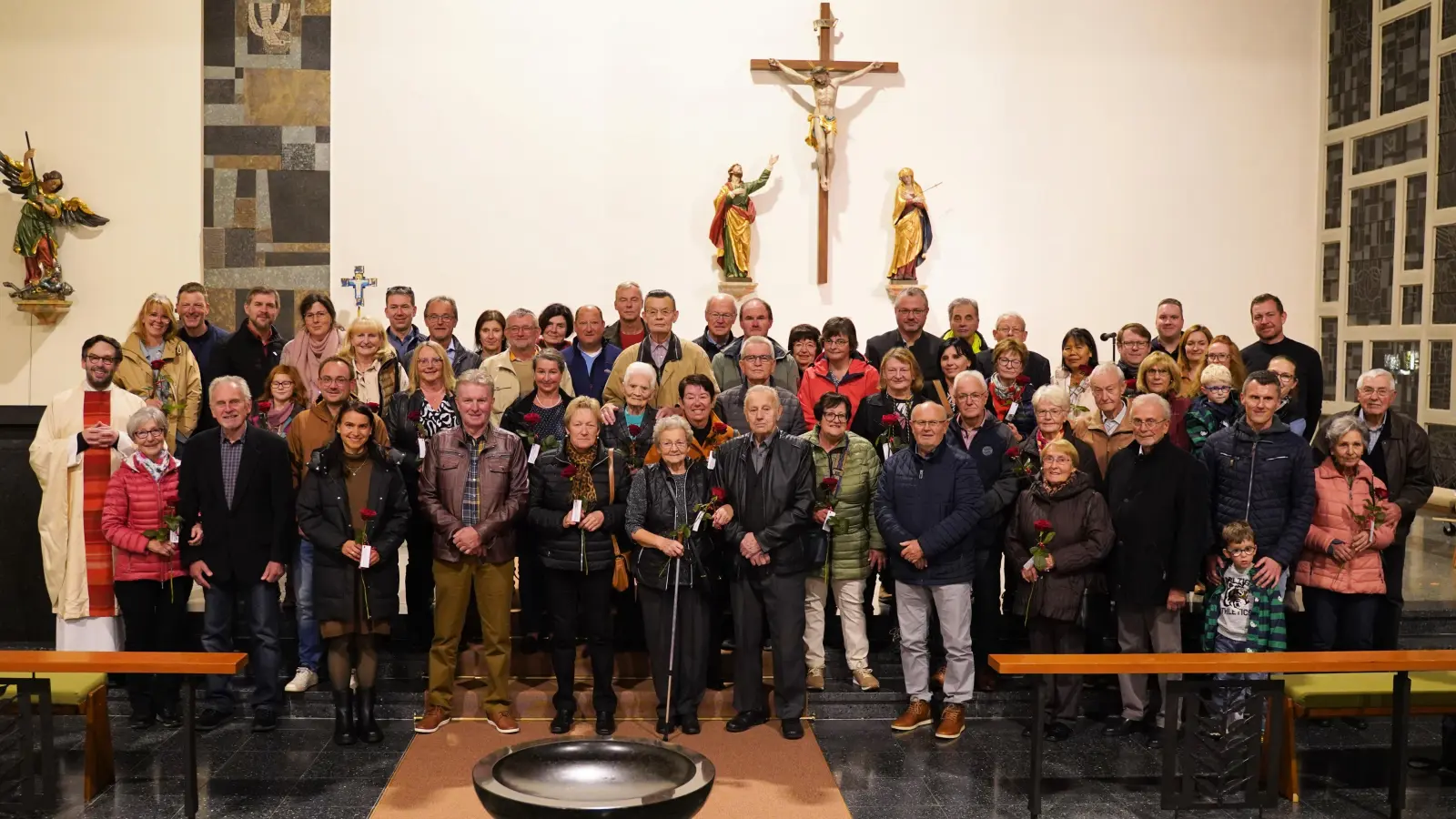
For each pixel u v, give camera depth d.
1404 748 4.65
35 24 9.02
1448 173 8.43
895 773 5.04
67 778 4.94
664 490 5.37
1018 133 9.59
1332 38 9.64
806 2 9.45
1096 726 5.66
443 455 5.35
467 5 9.26
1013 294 9.62
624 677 5.94
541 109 9.33
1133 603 5.39
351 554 5.14
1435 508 8.68
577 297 9.40
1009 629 6.20
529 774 3.73
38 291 8.91
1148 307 9.68
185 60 9.10
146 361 6.11
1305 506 5.26
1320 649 5.45
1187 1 9.61
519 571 6.02
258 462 5.41
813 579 5.72
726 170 9.47
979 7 9.53
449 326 6.67
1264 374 5.31
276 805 4.65
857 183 9.56
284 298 9.20
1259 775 4.86
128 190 9.10
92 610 5.48
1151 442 5.30
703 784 3.55
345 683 5.28
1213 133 9.67
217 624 5.42
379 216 9.24
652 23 9.38
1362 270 9.30
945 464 5.43
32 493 6.13
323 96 9.18
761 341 5.77
